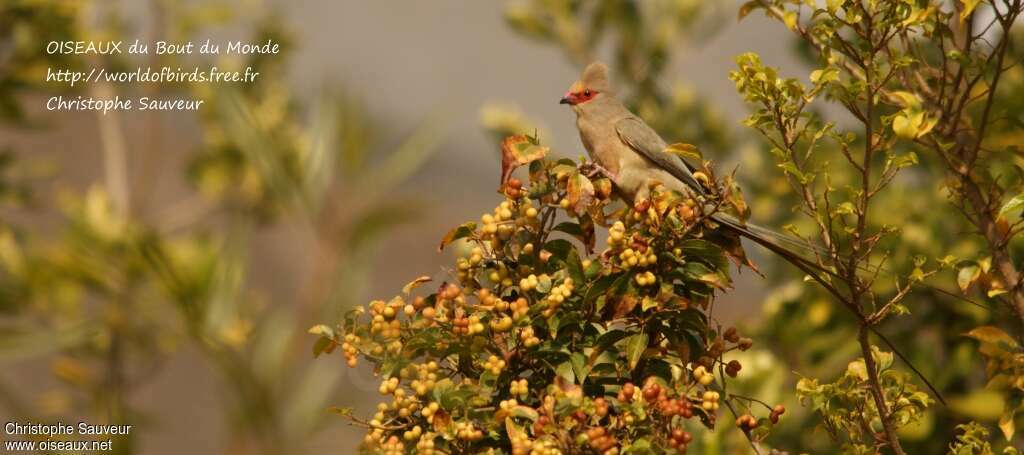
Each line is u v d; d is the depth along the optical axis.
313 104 11.46
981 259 8.20
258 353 10.02
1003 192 8.34
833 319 11.87
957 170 8.16
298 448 9.67
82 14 15.76
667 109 14.05
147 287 11.97
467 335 6.71
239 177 15.74
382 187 10.88
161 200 18.52
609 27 14.48
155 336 12.45
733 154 13.91
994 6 7.67
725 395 6.96
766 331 12.18
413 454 6.78
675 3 14.33
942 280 11.16
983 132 8.13
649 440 6.26
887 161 7.13
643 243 6.66
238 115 11.40
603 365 6.81
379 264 23.78
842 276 7.27
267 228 16.02
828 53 7.61
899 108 8.48
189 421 16.22
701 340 7.16
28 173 15.77
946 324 11.41
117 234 12.88
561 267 7.05
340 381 9.86
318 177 10.68
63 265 12.79
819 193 11.54
